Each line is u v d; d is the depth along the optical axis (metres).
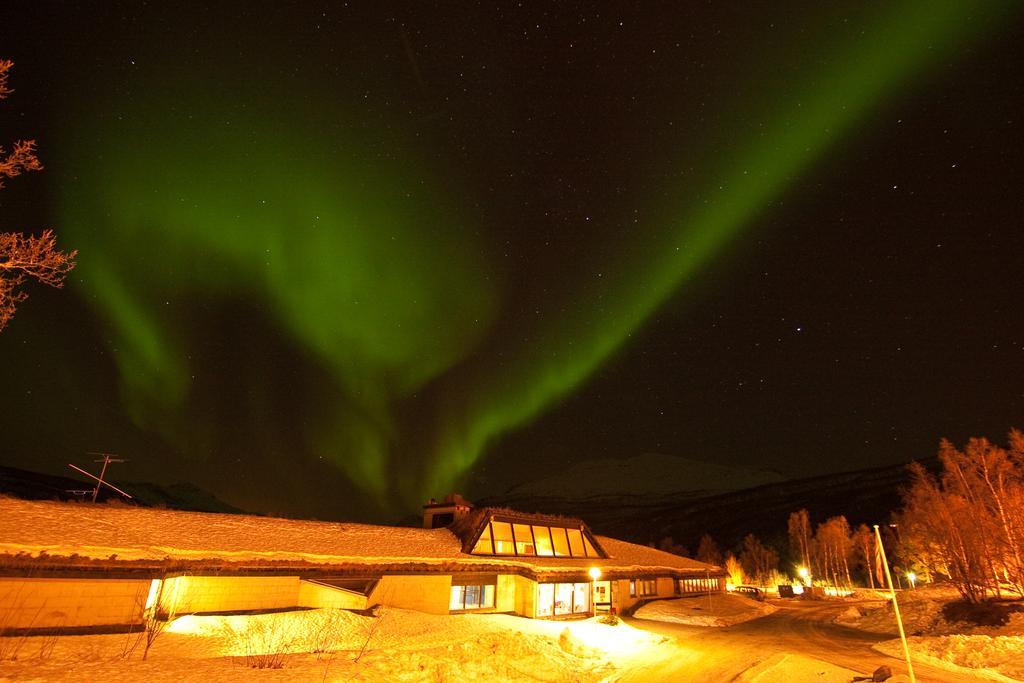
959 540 29.75
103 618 14.20
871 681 16.36
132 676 10.17
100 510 17.83
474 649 16.61
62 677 9.60
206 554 16.67
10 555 13.07
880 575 11.63
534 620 24.89
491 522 29.27
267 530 20.75
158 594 15.45
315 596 19.19
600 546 35.91
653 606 36.34
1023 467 28.73
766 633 28.34
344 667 12.65
